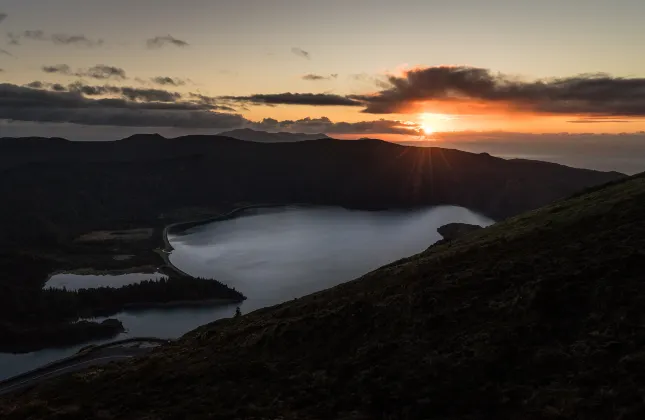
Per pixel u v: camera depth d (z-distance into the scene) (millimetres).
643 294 30672
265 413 27156
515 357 28094
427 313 36375
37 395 35625
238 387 31234
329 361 33438
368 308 40000
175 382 33312
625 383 23406
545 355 27266
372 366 30750
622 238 39969
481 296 36750
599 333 28156
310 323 39875
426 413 24844
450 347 30953
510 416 23188
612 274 33812
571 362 26359
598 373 24766
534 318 31328
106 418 28516
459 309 35438
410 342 32906
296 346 37250
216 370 34312
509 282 37688
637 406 21438
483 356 28641
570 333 29391
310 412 26766
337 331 37656
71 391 34625
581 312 31203
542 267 38594
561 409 22594
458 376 27422
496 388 25594
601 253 37938
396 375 28953
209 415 27547
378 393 27422
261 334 40781
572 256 39031
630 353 25688
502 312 33469
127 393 32125
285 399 28688
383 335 35188
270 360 35812
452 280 41031
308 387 29812
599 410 22000
